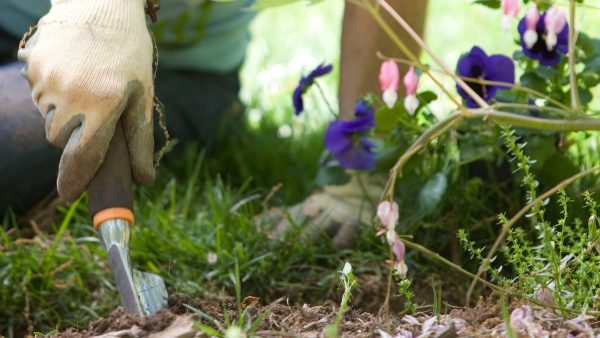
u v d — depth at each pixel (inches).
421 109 72.8
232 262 68.4
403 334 51.6
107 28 56.1
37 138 72.9
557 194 66.9
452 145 67.5
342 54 72.3
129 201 55.1
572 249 55.3
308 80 69.6
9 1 77.9
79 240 69.7
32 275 67.9
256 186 80.9
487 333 51.3
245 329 52.5
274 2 51.0
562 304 53.8
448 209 70.3
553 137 66.4
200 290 66.7
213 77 86.2
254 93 93.1
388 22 70.5
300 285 67.6
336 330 51.3
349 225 70.7
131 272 54.1
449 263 54.8
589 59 65.2
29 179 73.3
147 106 56.4
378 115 66.8
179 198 77.8
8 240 69.5
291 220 70.1
